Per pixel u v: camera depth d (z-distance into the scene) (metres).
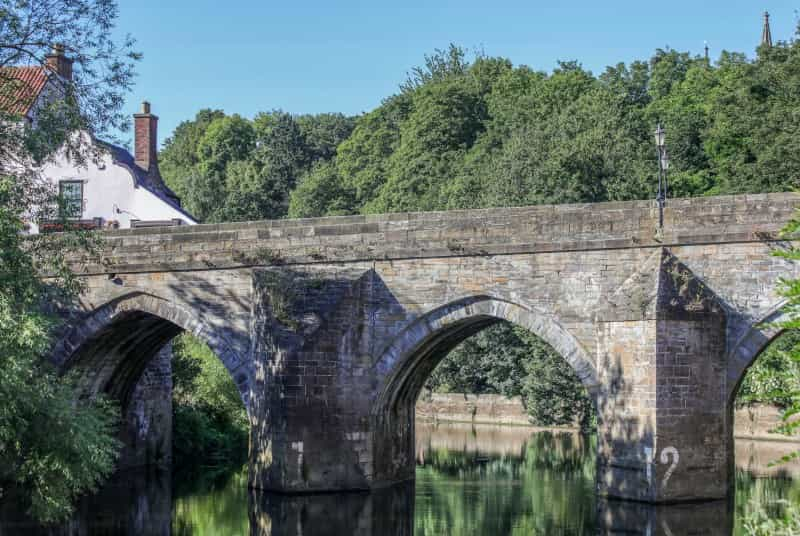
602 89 71.88
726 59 76.88
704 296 30.70
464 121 84.62
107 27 30.08
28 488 27.75
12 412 25.08
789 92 55.09
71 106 28.95
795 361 16.91
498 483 38.03
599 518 29.03
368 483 33.94
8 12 28.25
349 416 33.75
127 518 31.92
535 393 60.41
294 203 91.31
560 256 32.44
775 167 52.44
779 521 15.95
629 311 30.61
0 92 29.48
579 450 50.44
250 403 35.34
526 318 32.72
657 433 30.02
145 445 43.62
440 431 62.12
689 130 66.12
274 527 29.45
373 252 34.34
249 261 35.72
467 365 66.00
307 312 33.91
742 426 54.28
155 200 50.25
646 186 58.16
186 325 36.59
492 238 33.12
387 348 34.12
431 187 76.94
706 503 30.36
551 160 58.41
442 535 27.92
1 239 25.58
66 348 38.16
